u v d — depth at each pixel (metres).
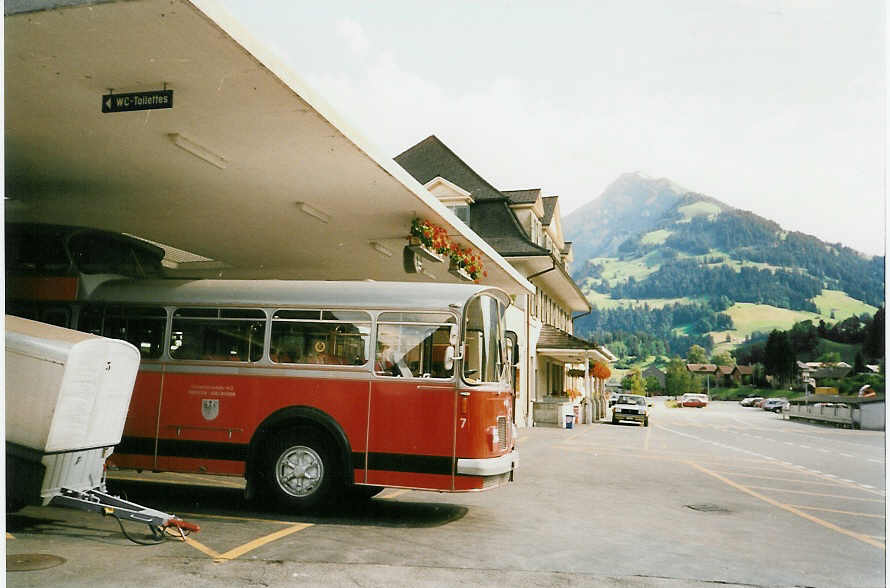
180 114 8.16
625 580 6.10
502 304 9.25
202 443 8.84
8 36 6.45
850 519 9.98
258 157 9.56
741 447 23.98
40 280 9.56
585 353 33.88
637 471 14.95
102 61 6.92
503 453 8.80
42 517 7.59
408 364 8.53
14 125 8.52
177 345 9.14
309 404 8.65
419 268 14.06
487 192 32.41
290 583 5.55
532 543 7.48
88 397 6.76
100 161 9.78
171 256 16.75
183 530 7.17
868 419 41.66
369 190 11.08
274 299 9.01
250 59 6.81
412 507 9.59
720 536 8.34
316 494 8.51
